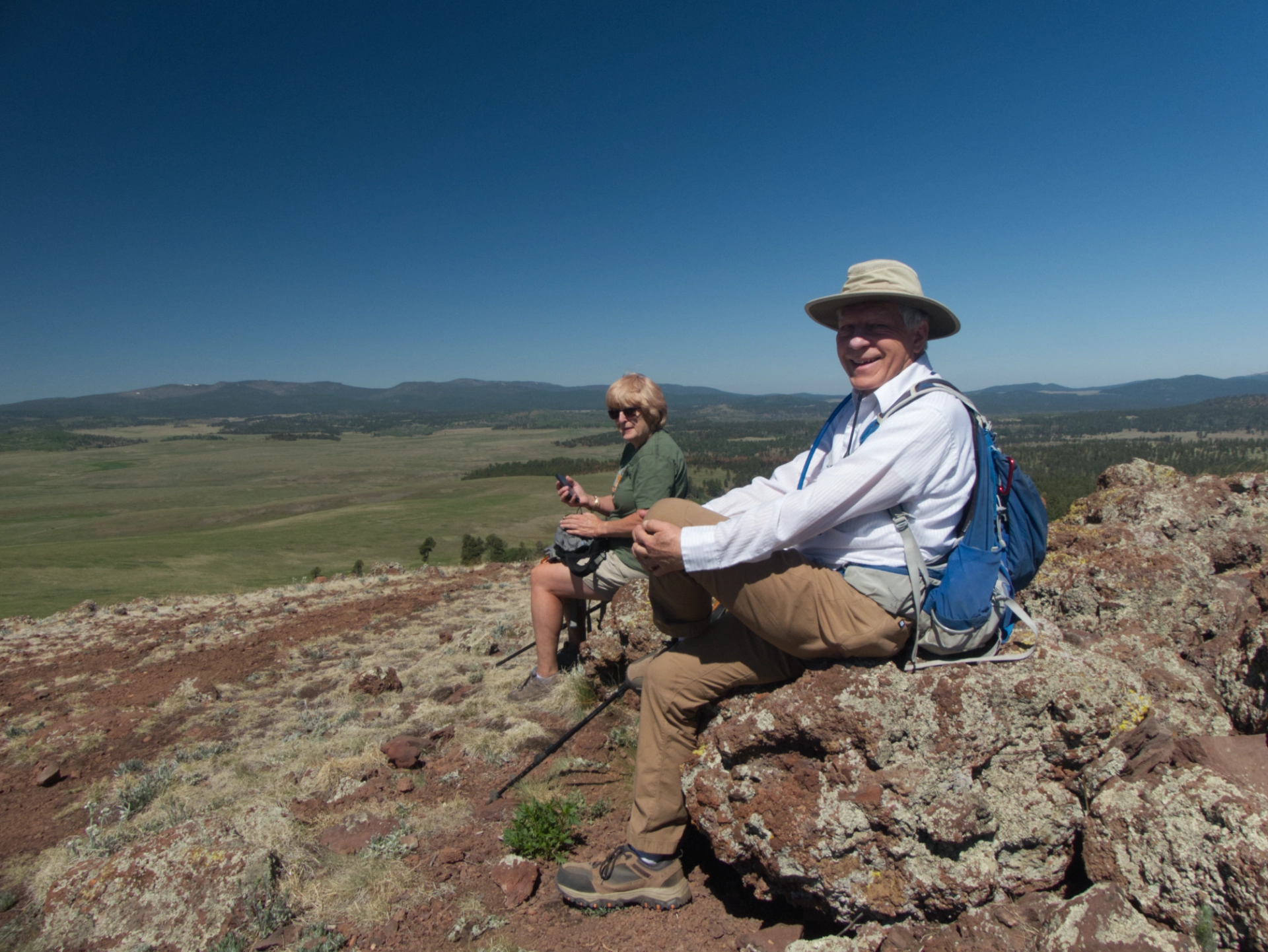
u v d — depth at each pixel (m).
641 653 4.55
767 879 2.64
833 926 2.61
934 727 2.43
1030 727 2.48
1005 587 2.54
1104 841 2.36
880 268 2.55
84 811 4.18
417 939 2.73
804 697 2.58
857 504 2.33
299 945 2.71
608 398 4.71
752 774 2.67
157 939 2.85
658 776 2.82
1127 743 2.53
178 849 3.16
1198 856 2.10
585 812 3.53
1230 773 2.33
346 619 8.59
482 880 3.05
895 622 2.42
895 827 2.37
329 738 4.74
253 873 3.02
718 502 3.25
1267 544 4.50
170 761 4.64
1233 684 3.09
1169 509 4.71
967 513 2.51
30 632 9.77
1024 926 2.29
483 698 5.21
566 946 2.65
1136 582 4.04
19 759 4.95
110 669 7.12
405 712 5.18
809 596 2.40
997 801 2.47
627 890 2.80
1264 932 1.90
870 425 2.59
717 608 3.14
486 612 8.56
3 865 3.66
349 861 3.24
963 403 2.48
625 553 4.87
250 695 6.00
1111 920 2.19
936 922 2.39
